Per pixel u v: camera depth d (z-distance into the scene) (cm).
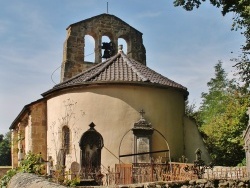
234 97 3030
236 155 2656
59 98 2152
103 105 2009
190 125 2234
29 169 1351
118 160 1958
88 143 1972
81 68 2717
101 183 1772
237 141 2509
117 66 2214
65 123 2091
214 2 1798
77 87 2056
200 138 2241
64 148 2080
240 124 2584
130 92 2025
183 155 2123
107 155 1961
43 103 2316
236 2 1748
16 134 3055
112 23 2833
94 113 2009
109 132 1983
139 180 1692
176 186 1351
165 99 2106
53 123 2189
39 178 966
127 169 1739
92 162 1953
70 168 1908
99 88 2025
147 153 1873
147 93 2048
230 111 2778
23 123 2711
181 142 2166
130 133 1986
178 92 2206
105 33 2808
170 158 1928
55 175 1470
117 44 2816
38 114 2298
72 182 1230
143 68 2288
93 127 1980
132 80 2020
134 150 1962
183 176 1559
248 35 1952
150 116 2033
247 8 1611
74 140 2030
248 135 1662
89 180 1441
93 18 2794
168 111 2106
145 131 1973
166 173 1661
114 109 2002
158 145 2019
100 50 2777
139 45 2902
